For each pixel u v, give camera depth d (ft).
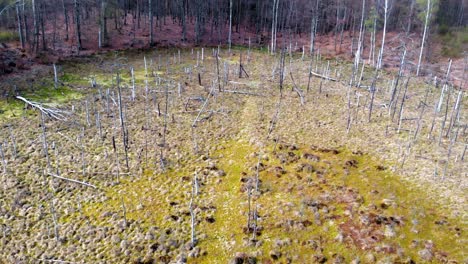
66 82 111.04
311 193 63.05
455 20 185.06
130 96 103.14
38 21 142.31
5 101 93.91
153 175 67.97
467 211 58.54
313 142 80.33
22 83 106.11
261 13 204.03
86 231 54.24
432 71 137.49
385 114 95.30
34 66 120.06
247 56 157.17
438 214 58.29
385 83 124.77
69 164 69.72
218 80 111.75
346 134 84.02
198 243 52.70
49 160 70.38
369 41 175.73
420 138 82.28
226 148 77.92
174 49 161.17
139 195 62.49
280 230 54.95
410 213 58.44
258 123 88.84
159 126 86.12
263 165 70.90
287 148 77.10
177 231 54.60
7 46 127.44
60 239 52.42
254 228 53.83
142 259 49.78
